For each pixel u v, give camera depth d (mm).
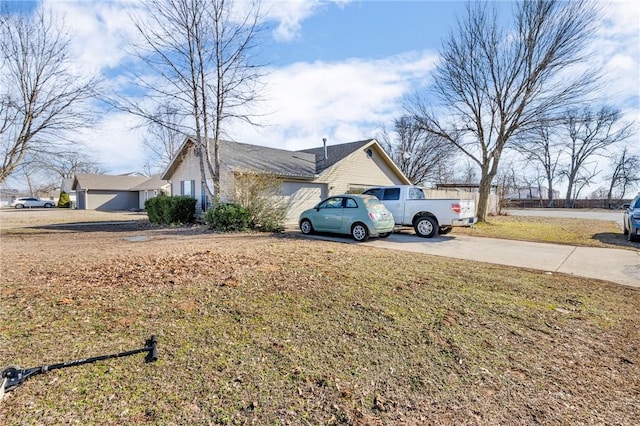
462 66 15031
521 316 3664
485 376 2455
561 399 2215
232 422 1869
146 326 3059
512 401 2174
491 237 10789
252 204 11898
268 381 2279
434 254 7492
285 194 14891
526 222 17250
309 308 3648
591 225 15852
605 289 4848
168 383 2203
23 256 6180
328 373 2410
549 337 3168
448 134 16859
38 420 1811
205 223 13234
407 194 10945
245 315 3393
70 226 14102
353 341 2924
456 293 4379
